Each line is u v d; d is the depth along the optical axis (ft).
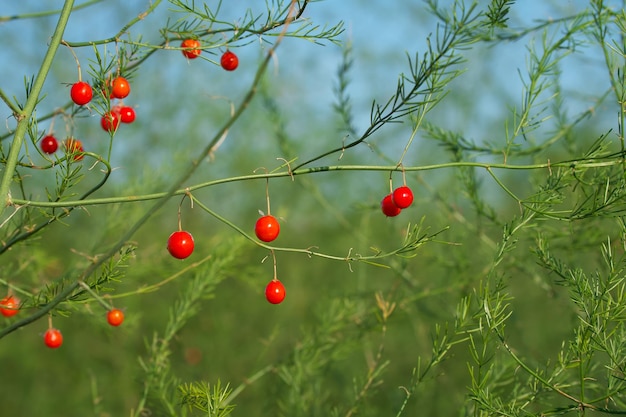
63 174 1.43
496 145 1.87
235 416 2.72
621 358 1.46
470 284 2.17
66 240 2.81
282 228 4.00
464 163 1.45
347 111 2.15
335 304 2.14
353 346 2.09
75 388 2.93
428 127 1.87
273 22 1.43
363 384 1.90
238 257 2.25
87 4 1.49
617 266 1.42
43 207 1.40
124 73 1.48
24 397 2.91
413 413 2.42
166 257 2.33
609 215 1.45
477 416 1.54
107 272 1.47
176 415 1.81
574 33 1.72
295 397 2.04
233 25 1.46
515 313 2.15
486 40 1.89
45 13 1.48
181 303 1.99
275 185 4.15
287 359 2.12
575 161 1.43
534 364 1.94
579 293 1.48
